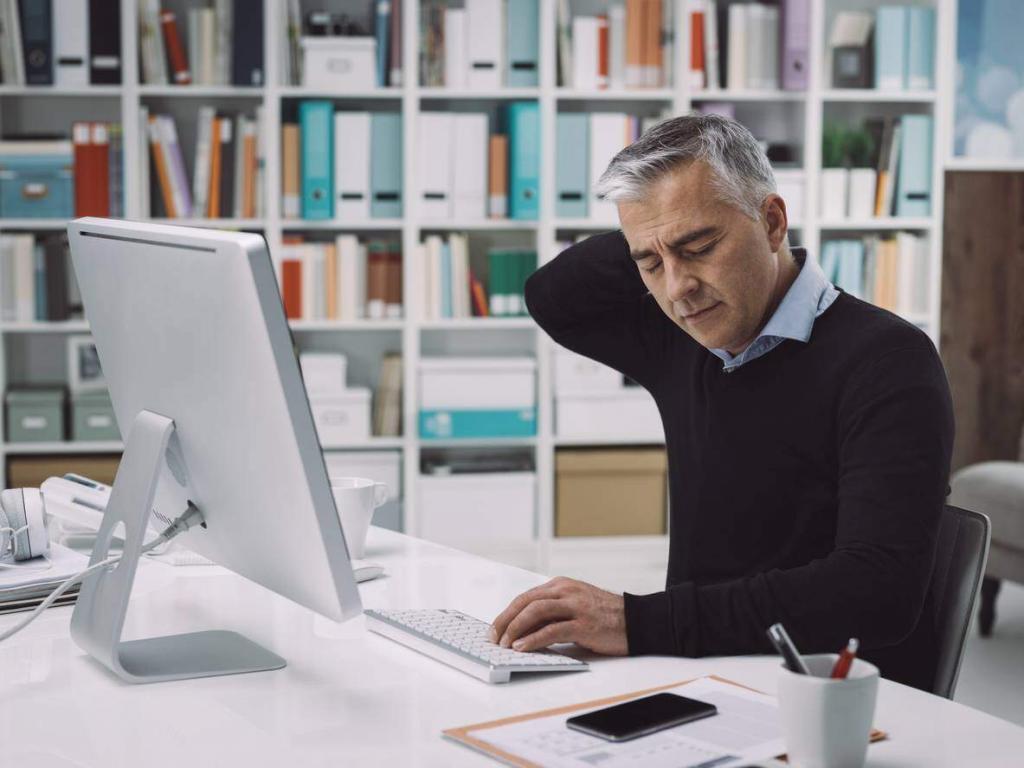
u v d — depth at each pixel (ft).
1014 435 15.12
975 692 10.58
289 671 3.89
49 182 13.01
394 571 5.28
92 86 13.00
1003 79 14.85
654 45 13.80
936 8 13.99
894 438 4.24
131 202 13.10
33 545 5.05
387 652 4.11
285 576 3.76
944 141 14.15
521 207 13.57
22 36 12.85
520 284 13.78
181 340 3.70
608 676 3.80
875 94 13.93
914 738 3.26
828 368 4.65
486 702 3.56
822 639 3.97
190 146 13.84
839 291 4.91
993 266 15.01
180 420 3.89
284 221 13.37
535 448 14.29
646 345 5.65
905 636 4.06
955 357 15.05
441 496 13.83
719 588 4.07
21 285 13.12
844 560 4.03
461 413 13.76
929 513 4.11
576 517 14.03
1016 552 11.85
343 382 13.60
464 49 13.53
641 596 4.10
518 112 13.46
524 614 4.00
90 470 13.29
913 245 14.11
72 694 3.69
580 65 13.70
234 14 13.10
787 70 13.75
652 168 4.27
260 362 3.36
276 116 13.24
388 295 13.69
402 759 3.11
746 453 4.89
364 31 13.52
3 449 13.12
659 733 3.20
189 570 5.36
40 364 13.99
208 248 3.41
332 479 5.53
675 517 5.29
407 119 13.38
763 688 3.67
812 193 13.91
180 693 3.68
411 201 13.47
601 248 5.67
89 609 3.99
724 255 4.33
